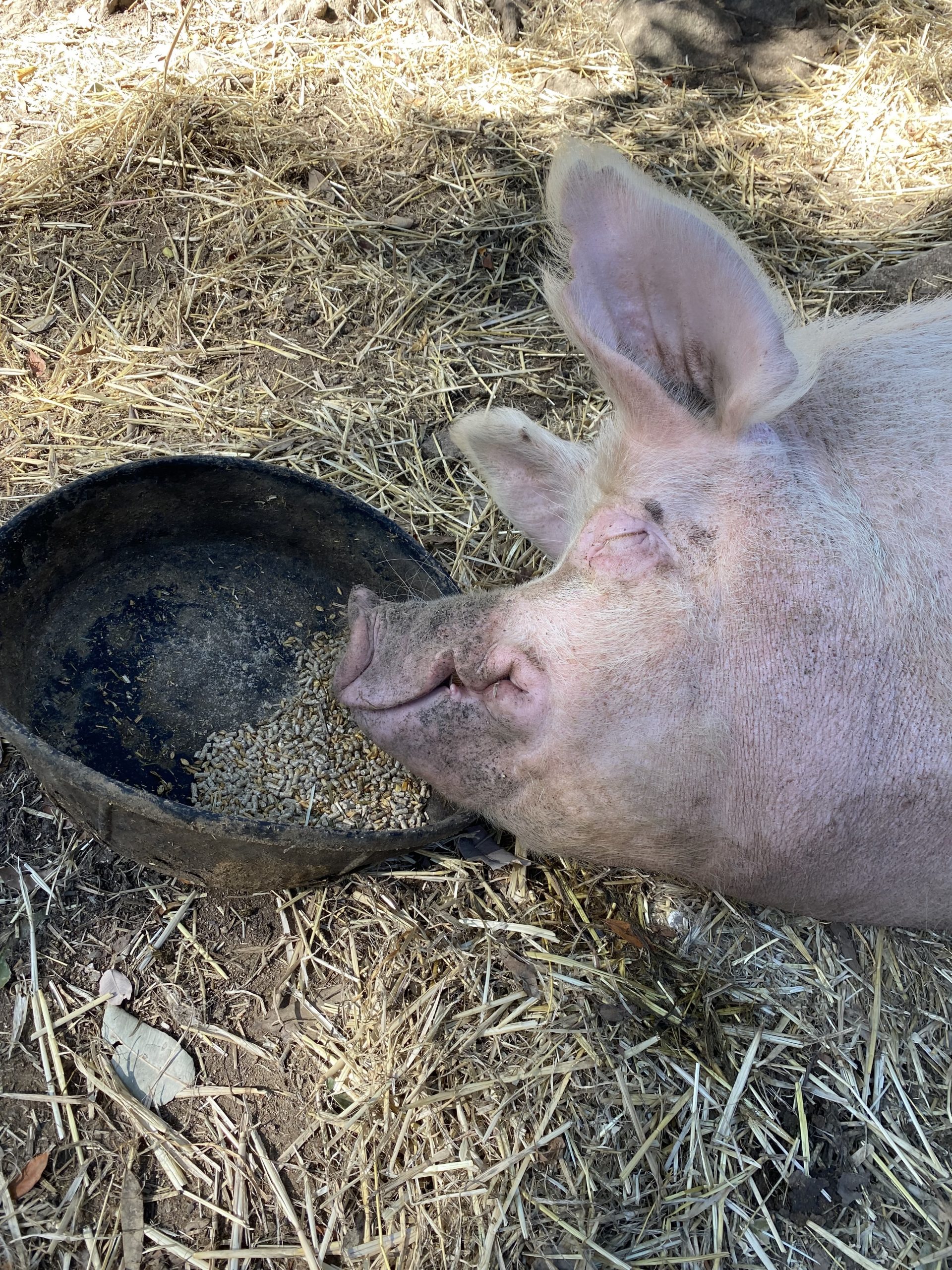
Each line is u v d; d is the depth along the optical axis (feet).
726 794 2.21
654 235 2.02
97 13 5.02
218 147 4.51
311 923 2.63
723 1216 2.32
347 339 4.00
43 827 2.69
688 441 2.21
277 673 3.00
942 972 2.72
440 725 2.35
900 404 2.34
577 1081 2.44
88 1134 2.27
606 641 2.15
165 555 3.04
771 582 2.12
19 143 4.44
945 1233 2.38
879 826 2.26
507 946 2.64
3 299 3.89
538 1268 2.22
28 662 2.71
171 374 3.77
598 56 5.42
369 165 4.63
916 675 2.15
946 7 5.78
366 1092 2.41
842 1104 2.50
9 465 3.42
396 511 3.53
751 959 2.67
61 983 2.47
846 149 5.09
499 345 4.09
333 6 5.20
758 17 5.33
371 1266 2.20
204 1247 2.18
